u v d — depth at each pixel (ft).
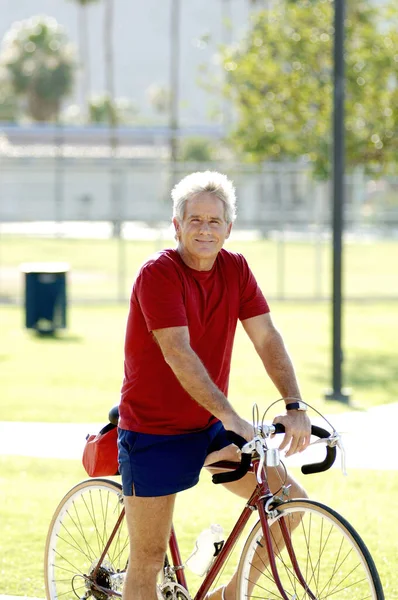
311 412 88.43
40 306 148.15
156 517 35.27
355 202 230.07
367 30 159.53
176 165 222.89
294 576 34.35
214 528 36.09
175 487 34.99
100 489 39.63
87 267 261.65
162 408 35.14
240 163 228.63
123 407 35.91
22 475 67.62
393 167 164.76
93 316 169.89
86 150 492.13
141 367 35.14
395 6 162.09
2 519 57.93
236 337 143.43
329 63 160.45
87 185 421.59
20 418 86.28
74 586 42.50
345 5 93.25
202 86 185.98
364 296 198.90
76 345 135.74
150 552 35.60
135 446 35.24
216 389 33.53
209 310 35.35
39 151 478.59
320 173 164.66
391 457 71.31
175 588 36.58
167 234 318.24
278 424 34.01
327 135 158.81
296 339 140.26
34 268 150.51
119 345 135.74
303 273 248.32
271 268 258.57
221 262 36.04
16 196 421.59
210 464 35.88
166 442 35.27
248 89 165.68
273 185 282.36
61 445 76.02
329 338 141.49
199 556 36.09
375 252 298.56
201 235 34.53
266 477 35.58
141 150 487.20
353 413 87.56
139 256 289.74
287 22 164.45
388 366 117.80
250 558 34.65
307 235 327.67
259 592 37.35
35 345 135.74
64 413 88.69
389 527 55.57
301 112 159.63
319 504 33.30
